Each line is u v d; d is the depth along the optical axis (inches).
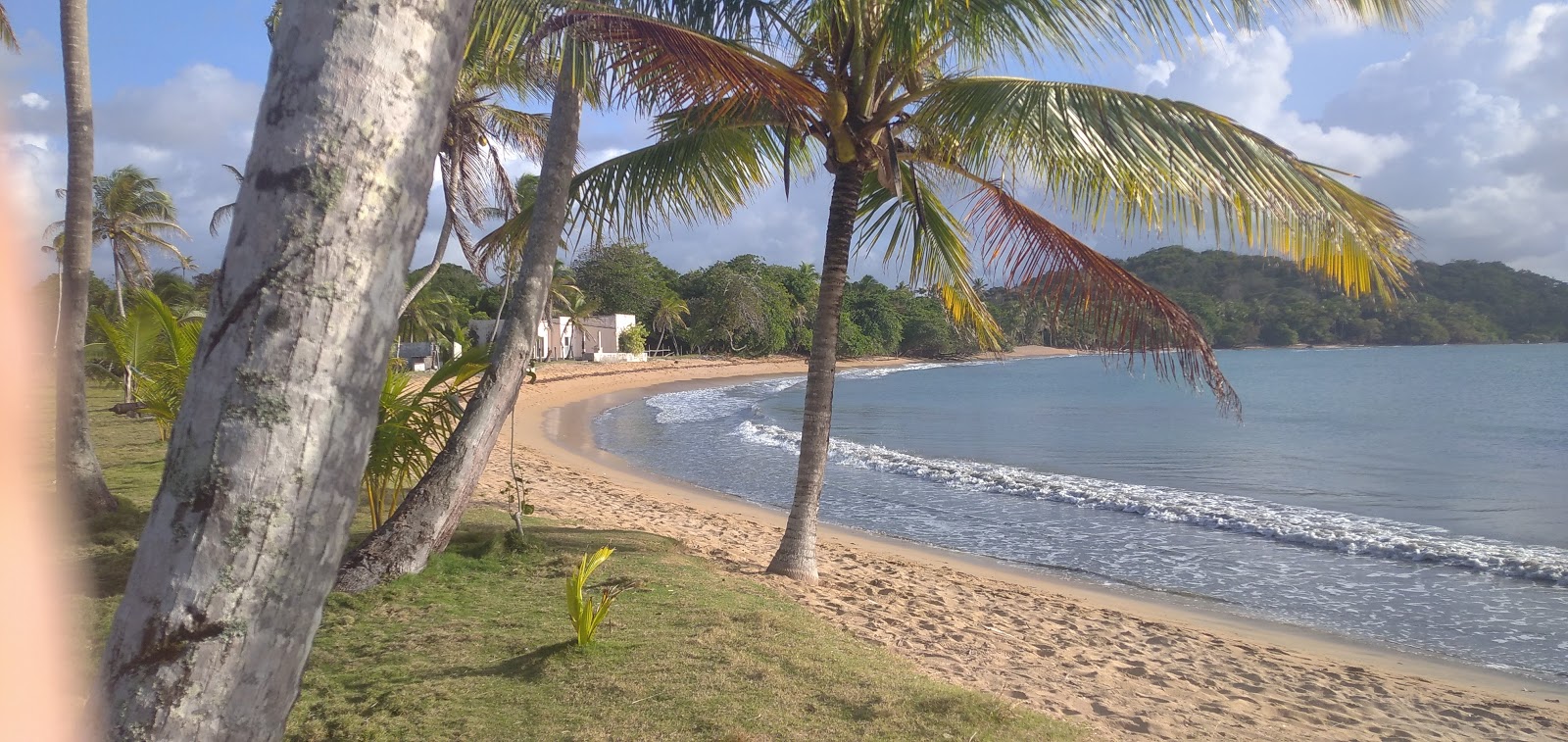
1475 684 272.1
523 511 308.2
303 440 49.4
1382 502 620.1
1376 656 299.4
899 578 350.0
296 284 49.1
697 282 2957.7
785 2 243.8
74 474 306.7
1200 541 482.9
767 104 273.9
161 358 452.8
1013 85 227.1
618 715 159.0
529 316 276.5
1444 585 391.5
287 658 51.2
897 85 267.9
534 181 623.2
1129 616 328.5
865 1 237.6
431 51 53.6
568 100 271.0
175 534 48.4
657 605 234.1
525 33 221.8
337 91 50.0
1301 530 496.4
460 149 468.4
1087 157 208.1
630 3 254.7
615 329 2448.3
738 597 251.6
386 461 259.6
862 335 3469.5
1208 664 269.0
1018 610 315.9
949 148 260.7
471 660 187.6
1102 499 592.1
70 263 311.1
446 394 273.1
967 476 693.9
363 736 149.3
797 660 191.2
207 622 47.8
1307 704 236.8
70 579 232.5
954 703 169.2
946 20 224.2
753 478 690.8
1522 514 573.3
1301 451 932.6
